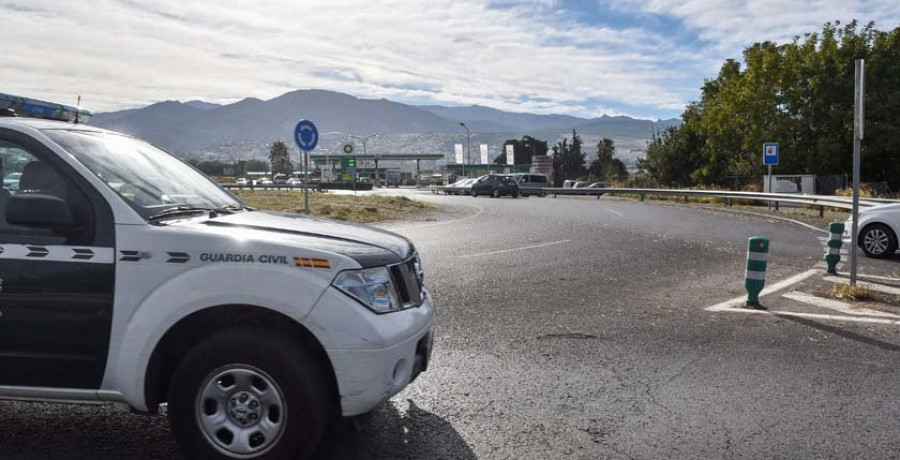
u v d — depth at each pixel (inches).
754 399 193.5
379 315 140.7
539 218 921.5
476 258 495.8
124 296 137.9
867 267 462.9
